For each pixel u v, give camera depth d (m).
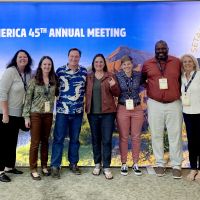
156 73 3.92
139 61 4.31
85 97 3.98
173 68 3.91
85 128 4.38
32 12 4.27
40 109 3.79
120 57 4.30
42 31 4.29
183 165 4.37
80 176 4.01
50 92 3.83
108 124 3.94
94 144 4.03
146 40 4.29
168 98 3.91
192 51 4.32
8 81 3.72
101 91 3.88
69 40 4.30
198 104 3.83
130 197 3.36
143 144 4.38
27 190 3.54
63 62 4.32
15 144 4.02
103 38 4.29
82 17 4.27
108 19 4.27
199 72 3.88
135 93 4.01
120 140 4.10
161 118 4.00
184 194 3.44
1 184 3.71
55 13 4.27
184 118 3.93
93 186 3.67
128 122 4.05
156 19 4.28
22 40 4.30
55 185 3.70
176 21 4.29
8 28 4.29
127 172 4.12
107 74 3.94
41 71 3.80
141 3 4.26
